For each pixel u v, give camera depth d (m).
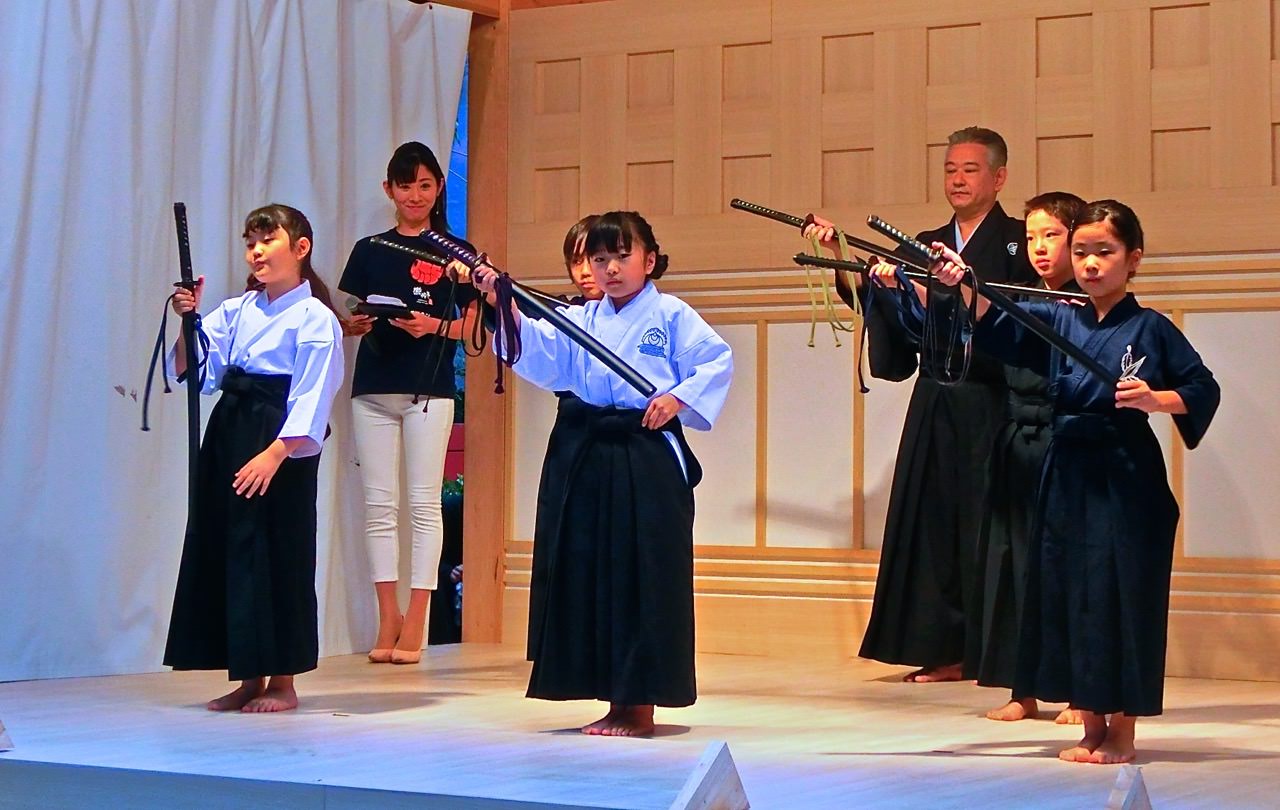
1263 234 7.82
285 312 6.47
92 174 7.46
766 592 8.71
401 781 4.52
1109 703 5.13
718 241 8.88
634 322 5.95
